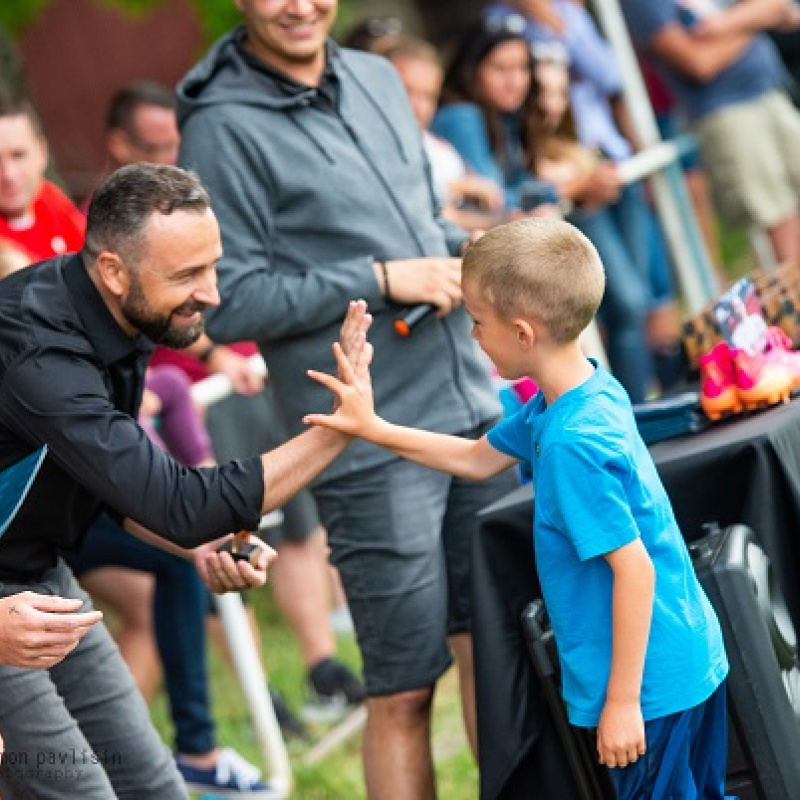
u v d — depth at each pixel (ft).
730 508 40.60
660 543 35.68
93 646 38.34
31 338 35.01
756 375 42.73
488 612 40.32
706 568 37.65
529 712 40.14
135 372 36.70
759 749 37.68
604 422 35.14
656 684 35.55
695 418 42.75
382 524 43.09
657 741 36.22
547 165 70.64
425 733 44.21
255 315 42.29
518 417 37.88
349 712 59.67
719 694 37.24
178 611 52.39
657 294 81.41
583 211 72.18
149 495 34.71
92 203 35.29
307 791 54.29
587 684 35.88
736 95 84.94
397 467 42.98
